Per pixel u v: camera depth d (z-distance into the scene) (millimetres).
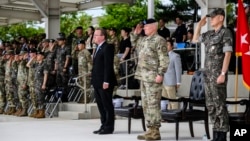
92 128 11219
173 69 12094
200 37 8047
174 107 12102
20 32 37188
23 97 15875
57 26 18906
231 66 13312
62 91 15656
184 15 22219
